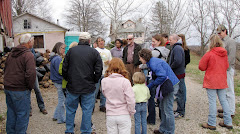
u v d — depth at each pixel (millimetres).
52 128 3783
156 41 3838
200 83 8570
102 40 4703
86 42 3242
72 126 3365
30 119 4191
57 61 3756
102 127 3863
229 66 4109
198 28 31953
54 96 5957
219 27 4160
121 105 2734
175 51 3754
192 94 6516
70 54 3152
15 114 3107
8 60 2986
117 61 2861
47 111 4684
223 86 3646
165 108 3303
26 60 2896
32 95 5918
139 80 3207
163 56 3736
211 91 3717
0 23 9148
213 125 3713
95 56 3188
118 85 2697
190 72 12234
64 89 3861
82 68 3090
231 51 4031
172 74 3244
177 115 4281
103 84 2818
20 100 2963
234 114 4324
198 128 3799
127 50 5379
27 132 3594
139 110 3205
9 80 2910
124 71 2830
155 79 3188
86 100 3197
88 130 3244
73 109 3318
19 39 3002
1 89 6258
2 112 4480
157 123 4055
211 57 3621
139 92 3199
